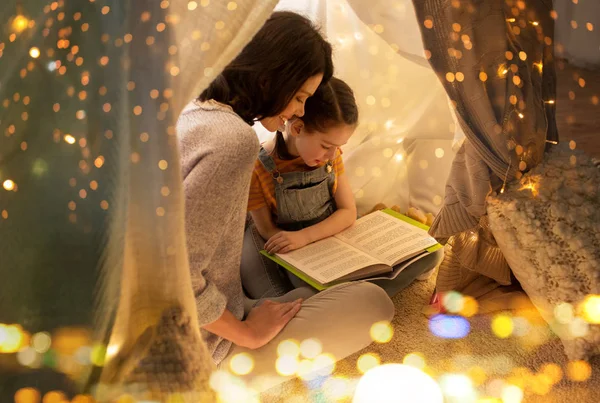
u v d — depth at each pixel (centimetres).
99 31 81
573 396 117
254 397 117
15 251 91
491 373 124
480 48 114
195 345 89
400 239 143
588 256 117
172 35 78
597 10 113
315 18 150
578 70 119
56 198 87
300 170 145
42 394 91
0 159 89
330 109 122
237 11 80
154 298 88
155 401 90
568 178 122
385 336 135
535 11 116
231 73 103
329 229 145
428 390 102
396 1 115
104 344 87
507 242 125
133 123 79
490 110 118
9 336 91
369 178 172
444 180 172
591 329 120
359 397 104
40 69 85
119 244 83
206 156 95
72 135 84
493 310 141
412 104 168
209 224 97
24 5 88
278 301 128
